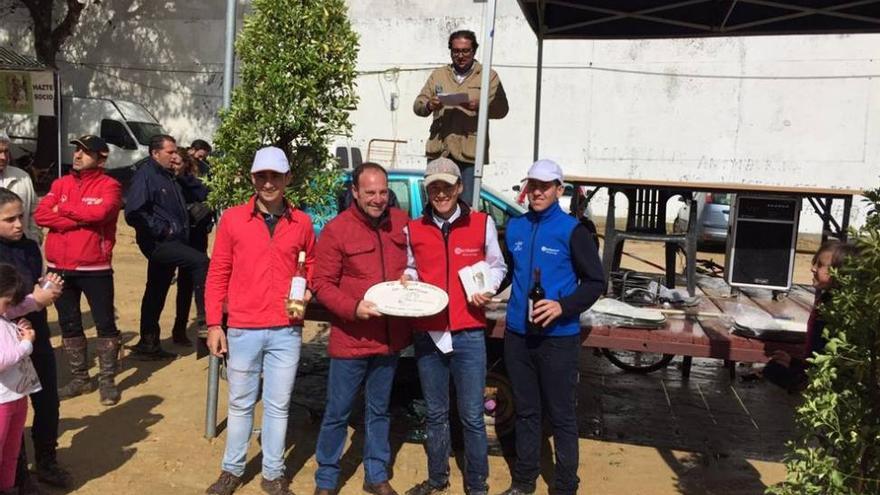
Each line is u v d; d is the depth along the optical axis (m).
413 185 6.66
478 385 3.95
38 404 4.06
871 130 18.41
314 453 4.80
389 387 4.07
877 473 2.56
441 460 4.09
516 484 4.11
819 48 18.50
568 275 3.85
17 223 3.92
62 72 24.11
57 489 4.12
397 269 3.91
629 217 5.48
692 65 19.30
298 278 3.93
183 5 23.03
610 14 7.02
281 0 4.49
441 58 20.86
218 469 4.47
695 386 6.54
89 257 5.35
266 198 3.90
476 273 3.79
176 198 6.34
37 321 4.00
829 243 3.55
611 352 7.16
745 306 5.20
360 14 21.08
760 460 4.91
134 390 5.81
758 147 19.16
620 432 5.38
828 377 2.61
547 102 20.14
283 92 4.49
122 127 18.83
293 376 4.05
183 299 7.03
